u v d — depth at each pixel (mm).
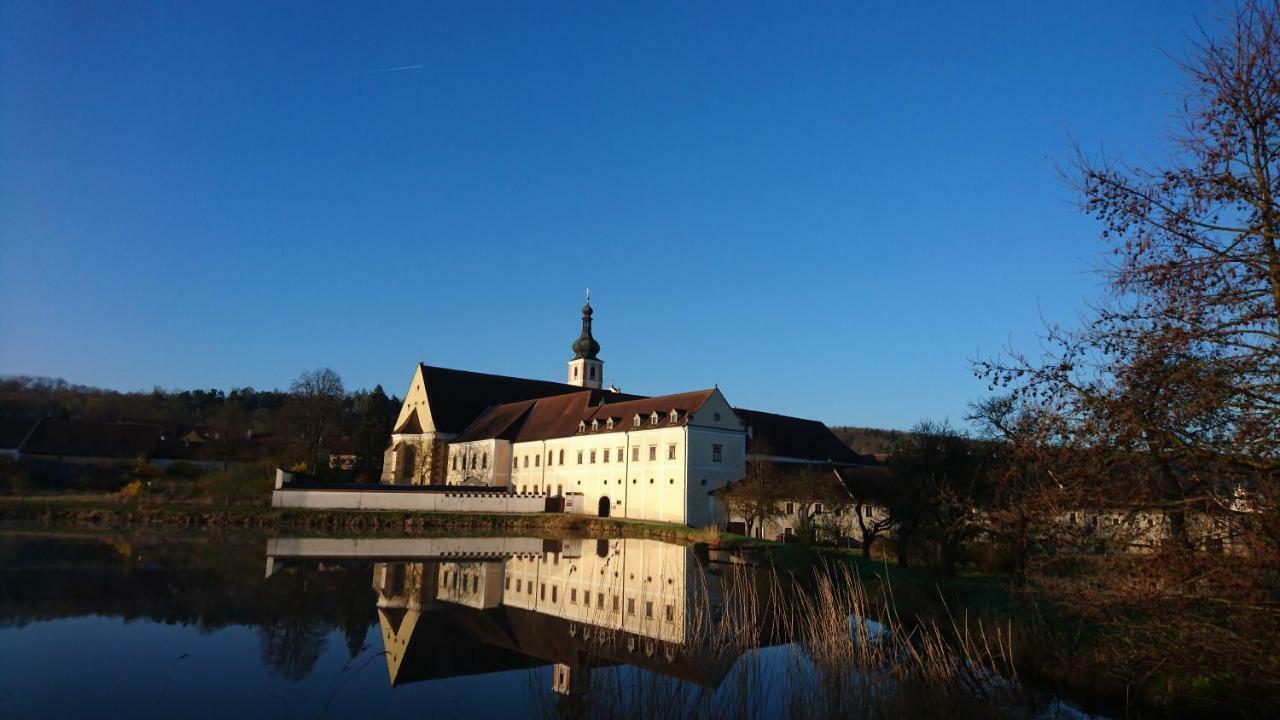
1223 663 11500
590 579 37500
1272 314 10812
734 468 74125
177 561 38125
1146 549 11602
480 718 16406
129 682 18547
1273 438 10422
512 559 45656
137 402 165250
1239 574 10531
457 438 105188
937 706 16031
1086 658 19234
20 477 75625
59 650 21031
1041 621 22875
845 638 17078
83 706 16859
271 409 197625
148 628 23797
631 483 76562
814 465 77688
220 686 18516
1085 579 12703
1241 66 11297
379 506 72438
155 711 16703
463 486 83125
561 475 86875
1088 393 11836
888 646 20250
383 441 117938
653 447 74562
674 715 14695
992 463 19578
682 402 75938
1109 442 11516
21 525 52906
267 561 40000
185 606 27156
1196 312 11172
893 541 44969
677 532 63344
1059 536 12445
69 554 38844
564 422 90500
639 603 30609
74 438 107375
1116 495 11617
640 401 82000
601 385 123750
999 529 13664
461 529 67250
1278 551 10023
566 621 26688
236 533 55344
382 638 23719
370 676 19625
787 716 14797
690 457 71062
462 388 110125
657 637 23312
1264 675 11352
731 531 66562
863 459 94625
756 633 20547
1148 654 12492
